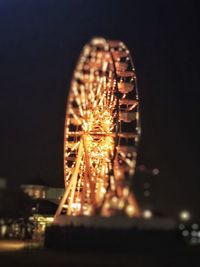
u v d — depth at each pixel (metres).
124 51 78.19
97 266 48.25
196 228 64.81
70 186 80.19
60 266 49.72
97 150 82.06
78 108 80.19
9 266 51.06
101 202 64.31
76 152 85.75
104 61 77.06
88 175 80.00
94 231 59.78
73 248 61.59
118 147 75.31
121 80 80.06
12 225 90.00
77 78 73.12
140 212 61.50
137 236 57.06
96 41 72.06
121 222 58.34
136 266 47.91
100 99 82.81
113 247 57.53
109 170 76.19
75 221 64.31
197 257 50.94
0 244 77.62
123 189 61.56
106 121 82.31
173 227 58.47
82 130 82.44
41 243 77.25
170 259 50.34
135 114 80.19
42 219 91.75
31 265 51.12
